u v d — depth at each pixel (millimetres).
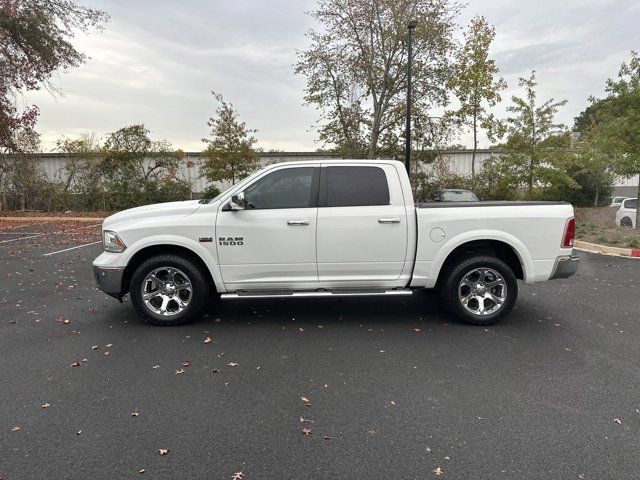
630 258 10688
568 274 5578
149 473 2773
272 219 5371
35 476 2740
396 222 5402
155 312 5520
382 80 22266
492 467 2822
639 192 15211
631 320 5789
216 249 5398
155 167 23672
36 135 21062
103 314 6031
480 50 20188
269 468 2822
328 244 5410
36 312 6121
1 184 22062
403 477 2736
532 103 16547
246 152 22609
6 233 15031
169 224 5379
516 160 16797
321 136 25141
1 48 18219
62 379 4070
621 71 14133
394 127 23750
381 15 21266
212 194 23156
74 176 23609
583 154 16328
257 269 5457
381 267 5500
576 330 5402
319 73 23797
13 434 3189
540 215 5457
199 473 2775
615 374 4164
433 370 4254
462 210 5477
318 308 6355
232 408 3551
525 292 7332
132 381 4031
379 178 5500
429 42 21312
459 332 5332
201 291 5477
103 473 2771
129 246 5379
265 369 4285
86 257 10531
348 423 3332
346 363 4422
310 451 2994
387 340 5059
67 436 3164
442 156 25688
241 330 5391
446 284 5531
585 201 23312
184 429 3254
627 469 2801
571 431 3217
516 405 3590
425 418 3398
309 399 3695
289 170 5500
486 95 20406
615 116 14570
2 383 3998
